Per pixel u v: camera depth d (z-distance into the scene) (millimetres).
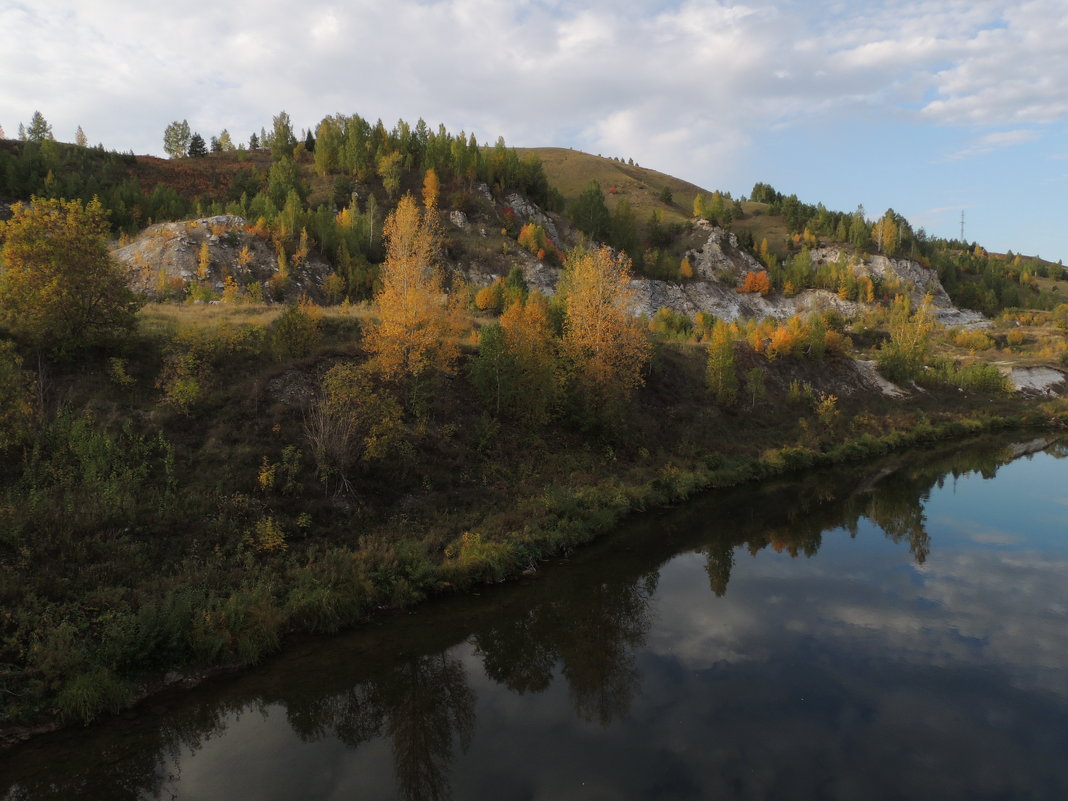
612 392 29766
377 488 19891
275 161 109188
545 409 27812
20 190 72375
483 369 27172
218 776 9852
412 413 24312
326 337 27891
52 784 9477
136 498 15844
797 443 37469
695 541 22891
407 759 10445
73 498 14898
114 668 11562
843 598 17688
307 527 17172
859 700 12414
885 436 42438
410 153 101500
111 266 20344
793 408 43219
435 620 15625
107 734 10625
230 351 23078
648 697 12531
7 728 10258
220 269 53281
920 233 137250
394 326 23750
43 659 11117
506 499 22375
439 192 91062
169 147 135875
